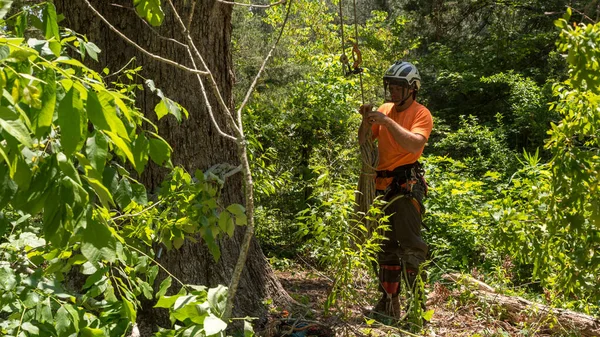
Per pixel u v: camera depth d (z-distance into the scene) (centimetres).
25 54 161
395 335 494
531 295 666
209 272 480
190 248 473
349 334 496
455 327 563
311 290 639
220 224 341
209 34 482
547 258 477
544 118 1858
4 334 243
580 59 367
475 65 2381
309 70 1942
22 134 150
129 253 308
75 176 170
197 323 252
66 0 461
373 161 542
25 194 170
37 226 318
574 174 434
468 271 775
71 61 183
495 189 1240
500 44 2342
